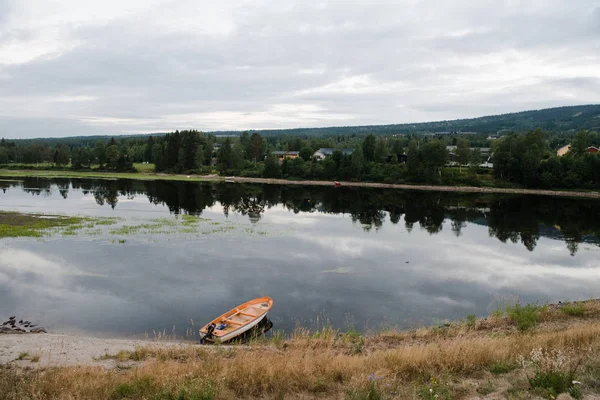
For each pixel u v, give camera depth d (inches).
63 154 5639.8
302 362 456.1
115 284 986.1
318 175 4633.4
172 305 864.9
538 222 2105.1
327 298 931.3
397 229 1836.9
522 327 669.3
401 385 385.7
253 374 416.2
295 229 1753.2
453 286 1050.7
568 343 492.4
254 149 5925.2
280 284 1019.9
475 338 599.5
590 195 3496.6
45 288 948.0
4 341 631.2
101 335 715.4
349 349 591.2
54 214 1942.7
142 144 7657.5
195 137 5354.3
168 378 406.3
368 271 1159.0
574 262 1326.3
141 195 2920.8
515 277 1149.7
